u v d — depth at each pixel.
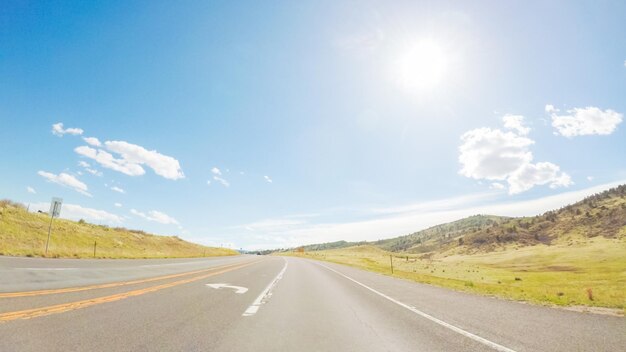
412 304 11.59
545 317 9.02
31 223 38.12
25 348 4.84
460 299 13.16
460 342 6.23
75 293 10.16
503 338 6.55
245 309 9.44
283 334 6.65
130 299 9.84
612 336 6.73
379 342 6.20
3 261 18.42
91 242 43.00
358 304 11.43
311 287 17.09
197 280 17.20
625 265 145.12
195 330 6.56
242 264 39.44
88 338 5.54
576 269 149.12
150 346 5.30
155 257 41.62
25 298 8.71
